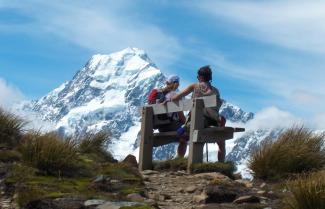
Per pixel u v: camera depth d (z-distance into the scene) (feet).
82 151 48.06
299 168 42.22
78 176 38.88
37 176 37.42
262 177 42.27
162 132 49.78
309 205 31.71
